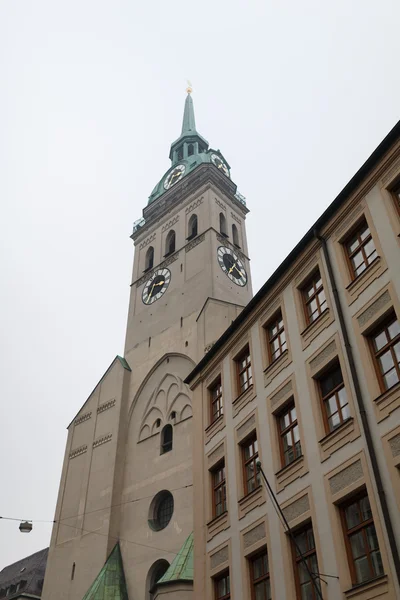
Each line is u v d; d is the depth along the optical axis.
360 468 17.14
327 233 22.34
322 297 22.00
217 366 28.67
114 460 42.47
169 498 38.34
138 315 52.03
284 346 23.53
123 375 47.38
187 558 30.44
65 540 41.62
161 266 54.09
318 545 17.78
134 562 36.91
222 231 55.12
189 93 82.62
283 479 20.61
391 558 15.00
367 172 20.81
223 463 25.58
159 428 41.94
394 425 16.36
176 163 64.81
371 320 18.58
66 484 45.19
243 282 52.16
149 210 61.62
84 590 37.53
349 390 18.62
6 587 64.38
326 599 16.81
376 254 19.52
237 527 22.62
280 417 22.47
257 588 20.67
